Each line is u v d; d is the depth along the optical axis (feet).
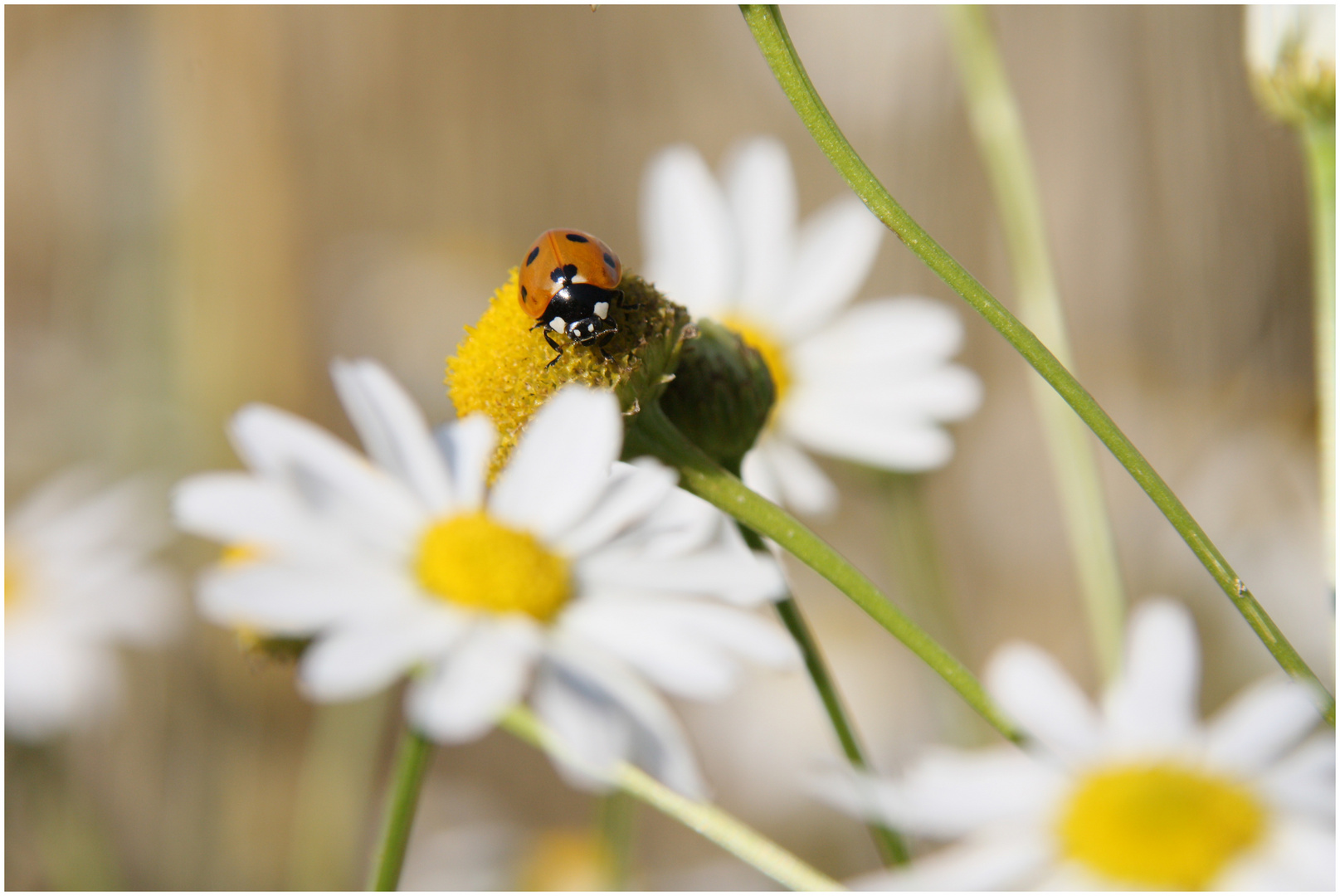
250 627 1.03
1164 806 0.97
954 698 1.14
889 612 0.91
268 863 1.58
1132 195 1.63
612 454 0.95
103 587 1.43
